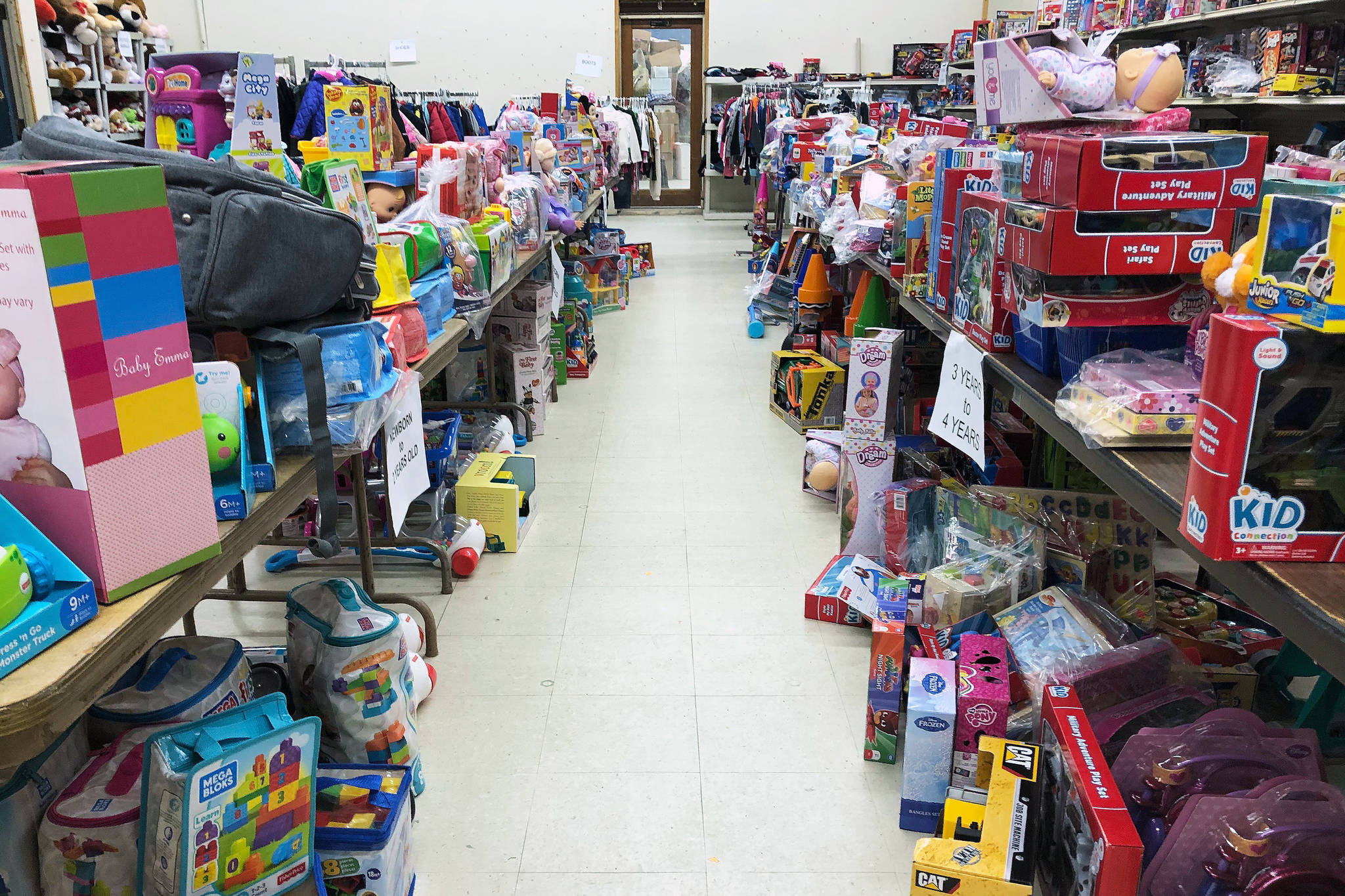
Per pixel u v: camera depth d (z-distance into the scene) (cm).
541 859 178
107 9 835
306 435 158
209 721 131
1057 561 221
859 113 726
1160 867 142
